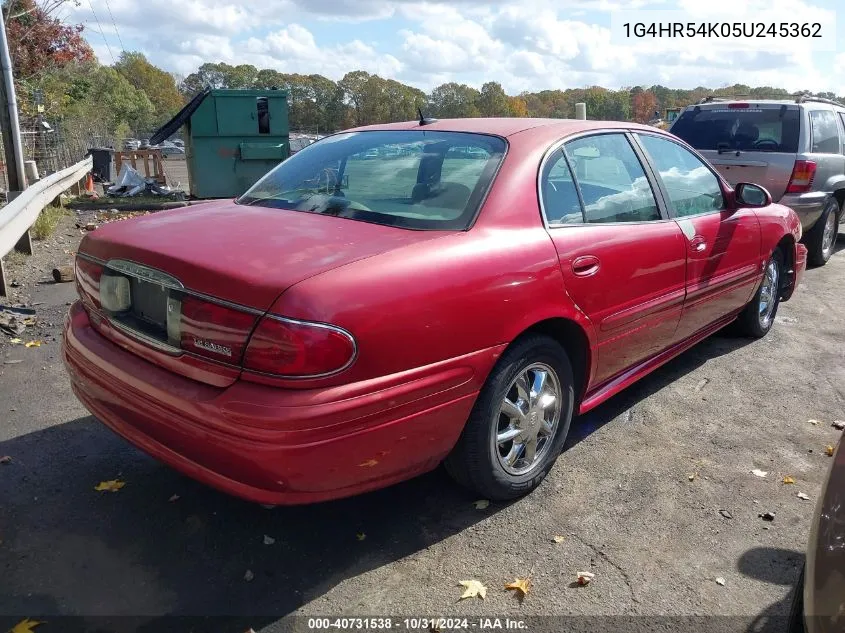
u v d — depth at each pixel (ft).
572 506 10.50
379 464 8.32
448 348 8.63
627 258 11.52
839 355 17.74
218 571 8.84
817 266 28.78
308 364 7.44
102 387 9.18
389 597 8.48
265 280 7.69
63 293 21.36
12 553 9.04
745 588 8.81
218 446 7.72
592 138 12.01
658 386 15.38
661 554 9.43
